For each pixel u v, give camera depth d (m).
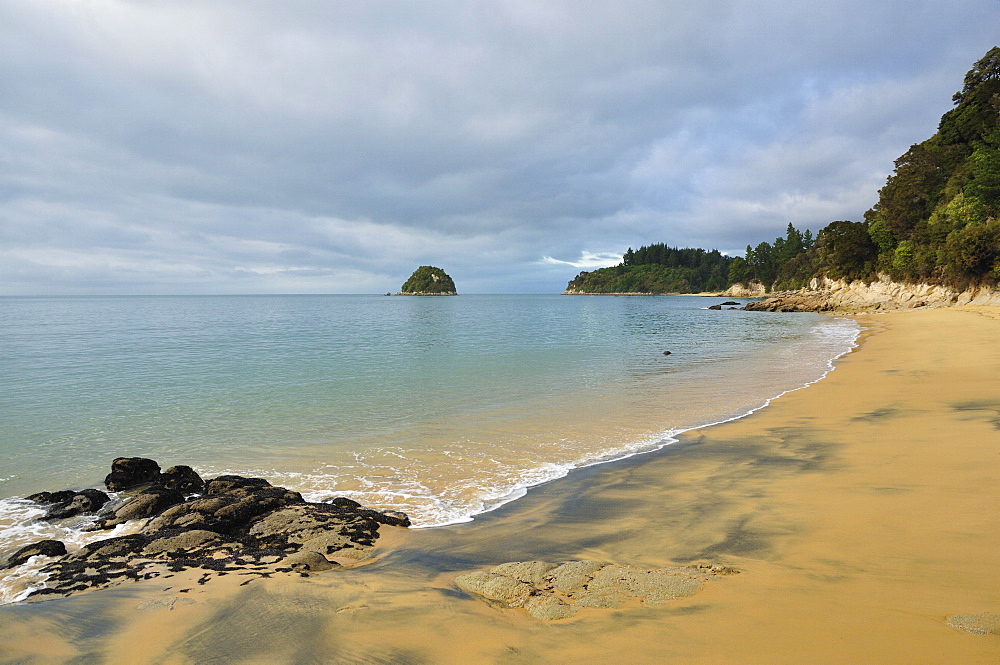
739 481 8.07
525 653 3.71
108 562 5.99
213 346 32.19
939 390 14.19
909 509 6.13
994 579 4.29
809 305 87.62
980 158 65.56
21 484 9.34
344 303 157.12
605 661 3.52
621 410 14.23
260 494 7.93
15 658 3.95
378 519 7.16
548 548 6.02
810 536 5.64
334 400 16.02
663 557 5.47
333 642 3.99
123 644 4.12
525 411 14.30
